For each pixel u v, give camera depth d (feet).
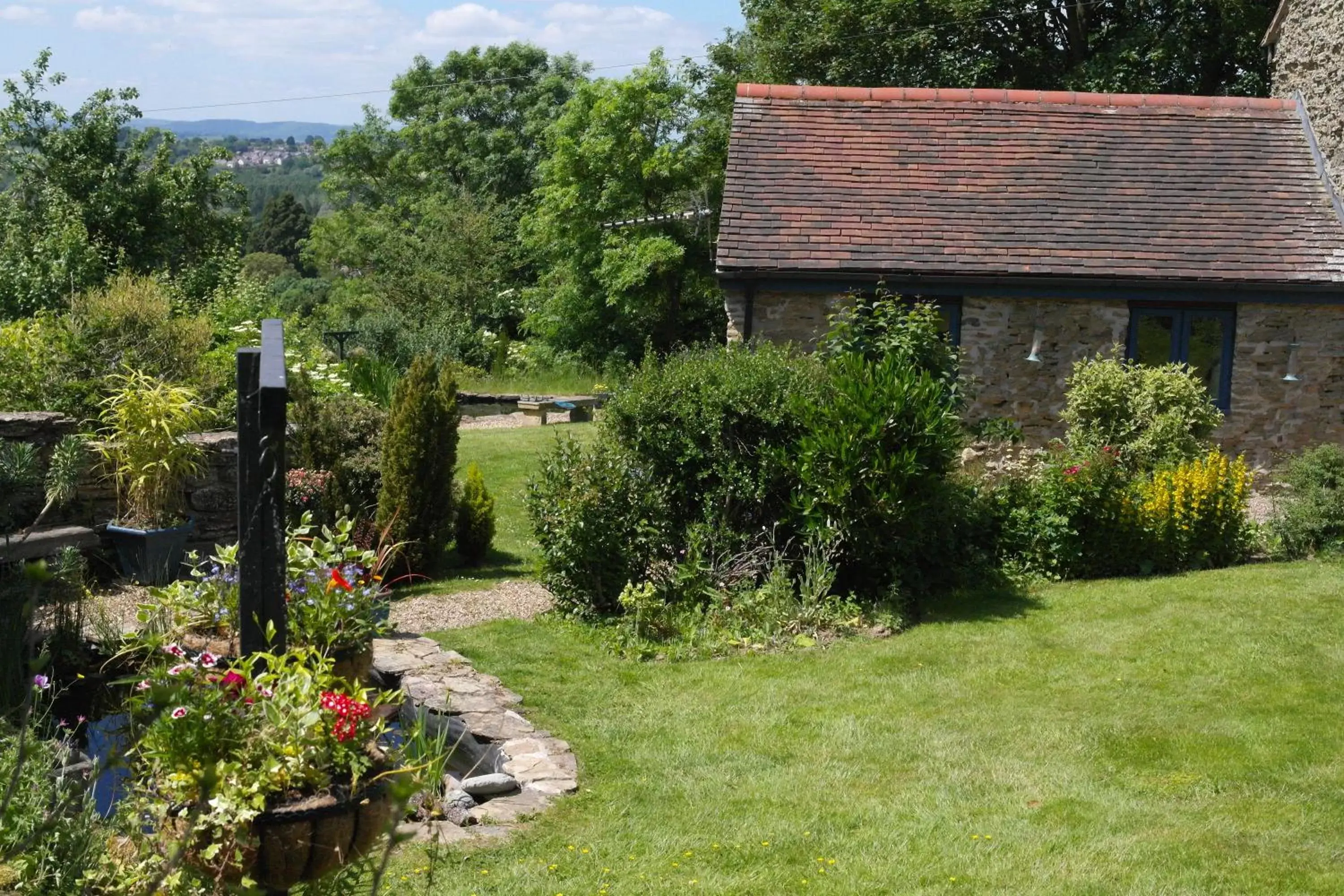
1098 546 38.60
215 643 21.63
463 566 41.63
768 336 51.67
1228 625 31.71
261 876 14.19
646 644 32.19
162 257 88.28
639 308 102.73
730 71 108.88
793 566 36.88
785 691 28.37
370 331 97.66
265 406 15.23
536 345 109.29
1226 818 20.65
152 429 33.81
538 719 26.32
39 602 27.04
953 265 50.65
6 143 87.86
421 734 22.18
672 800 21.94
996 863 19.10
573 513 34.35
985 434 48.52
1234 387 52.16
